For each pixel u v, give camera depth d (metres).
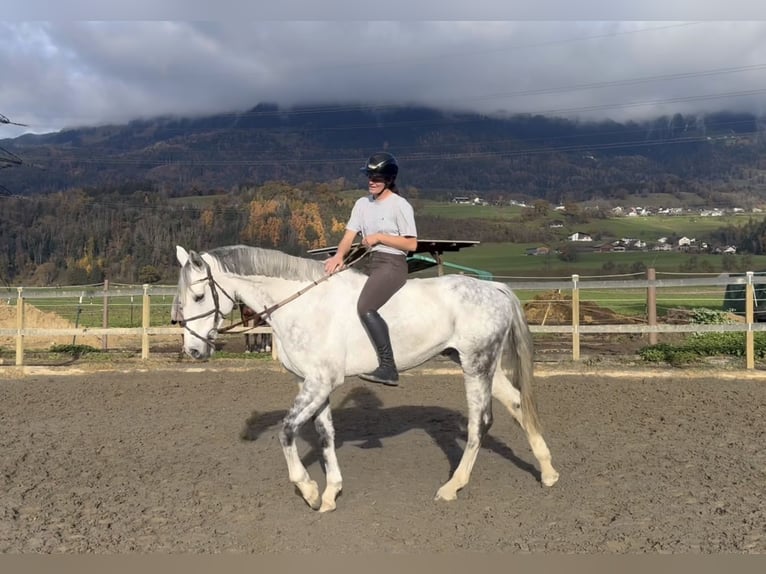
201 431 7.41
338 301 5.03
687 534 4.33
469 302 5.28
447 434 7.18
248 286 5.14
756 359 11.80
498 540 4.29
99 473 5.82
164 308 24.98
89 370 11.73
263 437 7.12
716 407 8.28
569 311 17.08
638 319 16.05
